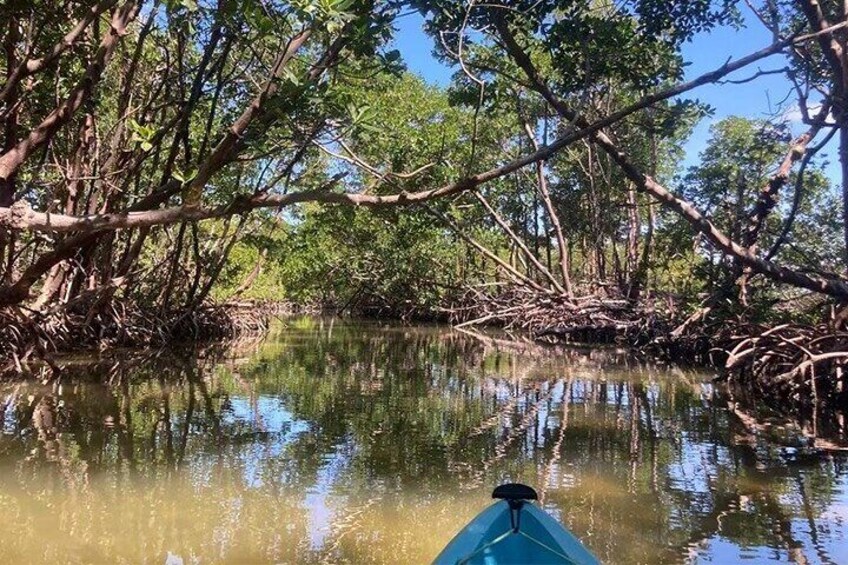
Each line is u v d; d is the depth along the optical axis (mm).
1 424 8703
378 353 19688
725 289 15594
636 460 7492
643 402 11422
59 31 10312
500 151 27281
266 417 9578
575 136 8383
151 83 15719
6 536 5031
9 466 6863
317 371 14953
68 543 4922
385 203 7852
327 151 8250
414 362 17188
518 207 31359
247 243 21953
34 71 8852
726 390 12852
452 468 7109
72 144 14750
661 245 25172
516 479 6727
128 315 18344
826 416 10273
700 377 14625
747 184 19938
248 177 19031
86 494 6055
